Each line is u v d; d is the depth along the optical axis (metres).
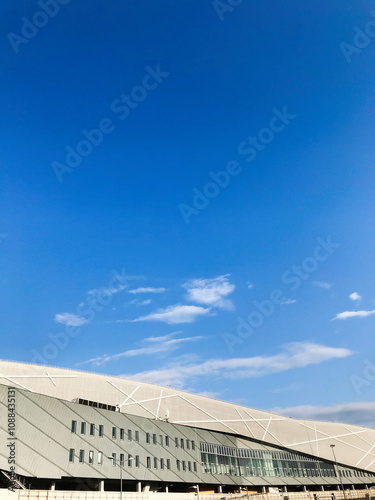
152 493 73.44
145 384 101.62
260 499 94.88
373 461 132.12
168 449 84.44
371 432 137.62
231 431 108.06
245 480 101.44
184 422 101.94
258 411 118.44
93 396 91.69
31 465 59.34
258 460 108.88
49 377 88.12
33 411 62.69
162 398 101.50
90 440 69.25
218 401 112.00
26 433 60.56
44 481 63.47
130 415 79.12
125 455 74.06
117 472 71.00
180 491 89.44
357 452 130.62
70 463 64.56
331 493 112.94
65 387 89.06
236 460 103.06
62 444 64.69
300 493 105.75
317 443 124.38
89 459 67.69
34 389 85.00
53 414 65.31
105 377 96.31
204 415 106.38
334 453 121.38
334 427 131.62
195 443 93.00
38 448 61.19
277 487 110.12
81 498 61.41
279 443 115.75
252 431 112.19
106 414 74.19
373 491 122.94
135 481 75.38
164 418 98.81
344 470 127.31
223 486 100.44
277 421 119.94
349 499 115.81
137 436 78.50
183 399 105.12
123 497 68.06
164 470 80.94
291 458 117.12
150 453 79.56
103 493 64.81
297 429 122.94
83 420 69.69
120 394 95.75
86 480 68.06
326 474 122.31
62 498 58.91
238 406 115.56
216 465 96.00
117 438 74.19
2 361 84.69
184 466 86.69
